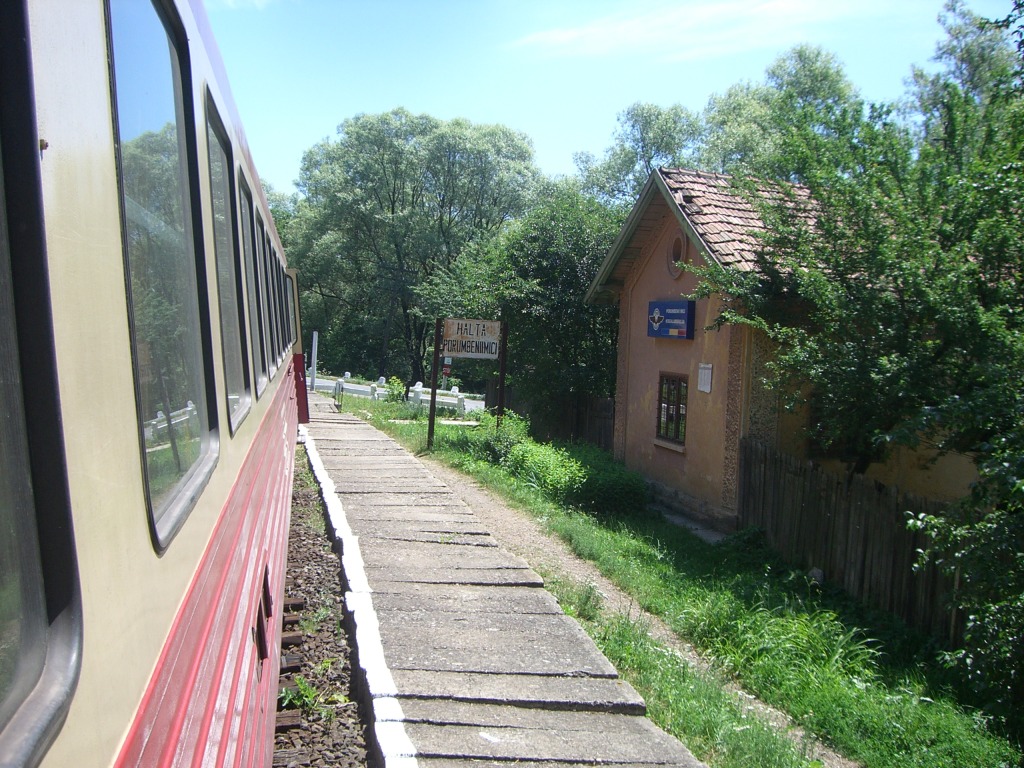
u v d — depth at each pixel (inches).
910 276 327.9
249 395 149.6
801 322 440.1
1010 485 245.1
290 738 174.1
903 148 384.5
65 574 42.3
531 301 711.7
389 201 1672.0
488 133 1633.9
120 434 53.5
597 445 689.6
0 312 39.4
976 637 251.0
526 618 241.8
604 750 170.7
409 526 341.7
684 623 286.0
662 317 534.0
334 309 1891.0
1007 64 331.6
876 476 472.1
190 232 90.2
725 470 465.1
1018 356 289.7
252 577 124.0
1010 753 213.0
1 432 38.8
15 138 41.1
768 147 1084.5
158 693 56.6
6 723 36.0
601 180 1421.0
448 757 162.7
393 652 210.5
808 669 250.7
